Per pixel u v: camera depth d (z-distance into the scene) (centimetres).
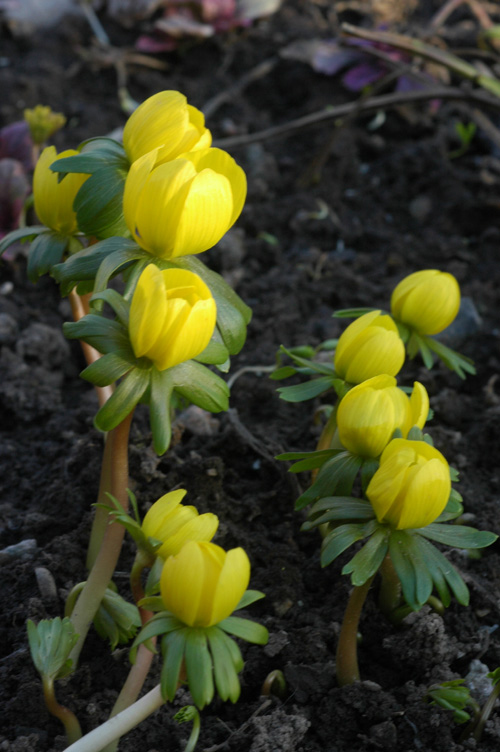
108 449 64
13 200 86
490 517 70
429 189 104
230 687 56
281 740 61
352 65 118
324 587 67
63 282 58
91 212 59
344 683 63
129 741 62
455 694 62
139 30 126
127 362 57
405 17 133
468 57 117
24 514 70
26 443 75
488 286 91
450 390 78
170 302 55
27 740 61
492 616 67
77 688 63
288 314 86
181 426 72
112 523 60
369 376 62
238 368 79
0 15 123
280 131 99
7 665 63
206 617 56
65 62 119
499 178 104
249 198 100
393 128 113
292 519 70
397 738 62
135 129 59
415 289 65
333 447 66
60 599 66
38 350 79
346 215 101
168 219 57
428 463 57
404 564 58
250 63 122
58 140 104
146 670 60
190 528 57
